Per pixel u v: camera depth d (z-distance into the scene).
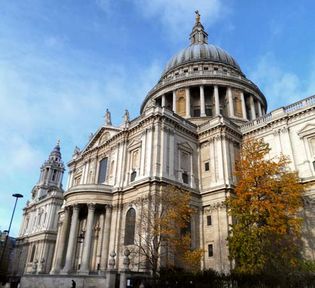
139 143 46.25
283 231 29.62
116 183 46.03
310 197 38.53
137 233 37.72
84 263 39.00
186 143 47.62
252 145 37.44
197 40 92.00
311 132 41.84
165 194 36.25
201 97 64.94
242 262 29.14
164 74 79.56
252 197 32.56
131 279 29.05
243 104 65.69
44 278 36.00
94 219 45.91
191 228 41.28
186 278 25.23
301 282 23.36
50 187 110.12
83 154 59.56
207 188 44.44
